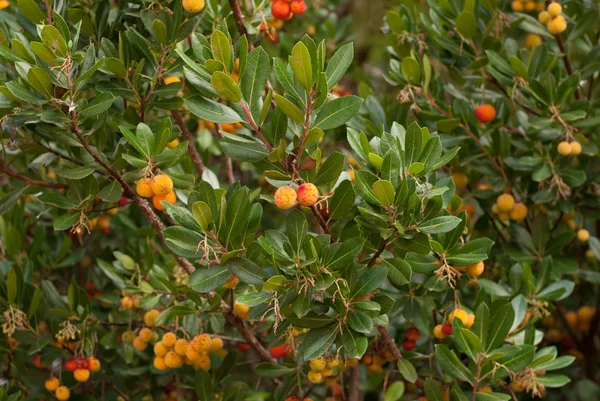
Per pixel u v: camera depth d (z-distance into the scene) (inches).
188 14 55.3
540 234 59.6
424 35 63.1
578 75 56.6
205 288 46.2
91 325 57.9
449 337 53.1
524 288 55.7
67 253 64.0
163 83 54.7
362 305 46.6
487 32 59.0
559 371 67.2
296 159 45.7
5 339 56.4
